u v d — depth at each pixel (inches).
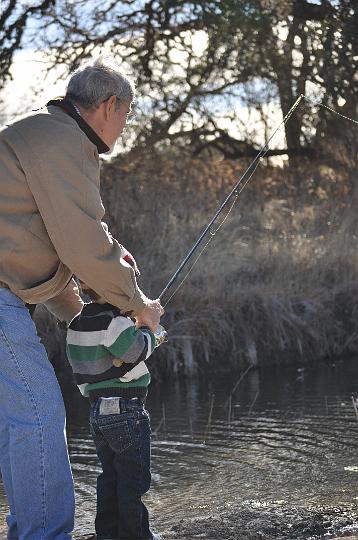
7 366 154.7
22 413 154.6
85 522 218.1
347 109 650.2
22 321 155.1
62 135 152.3
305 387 398.3
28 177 150.8
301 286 504.1
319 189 641.0
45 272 156.8
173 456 282.2
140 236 496.7
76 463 279.3
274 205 603.5
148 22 621.9
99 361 164.6
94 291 163.3
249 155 672.4
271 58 637.3
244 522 190.9
